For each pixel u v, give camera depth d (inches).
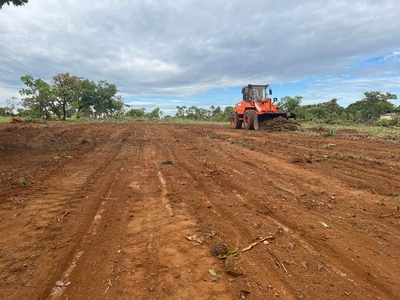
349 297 79.9
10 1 293.0
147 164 263.0
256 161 269.1
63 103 1258.6
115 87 1878.7
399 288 83.7
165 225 129.3
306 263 96.8
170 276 90.7
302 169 232.2
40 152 304.5
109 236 119.0
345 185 184.9
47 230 123.8
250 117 660.7
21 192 171.3
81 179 205.3
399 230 120.8
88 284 87.4
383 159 267.7
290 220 132.0
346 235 116.8
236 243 112.0
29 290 84.4
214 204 155.3
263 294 81.4
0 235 118.2
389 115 1571.1
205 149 355.6
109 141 442.9
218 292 82.6
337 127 708.0
